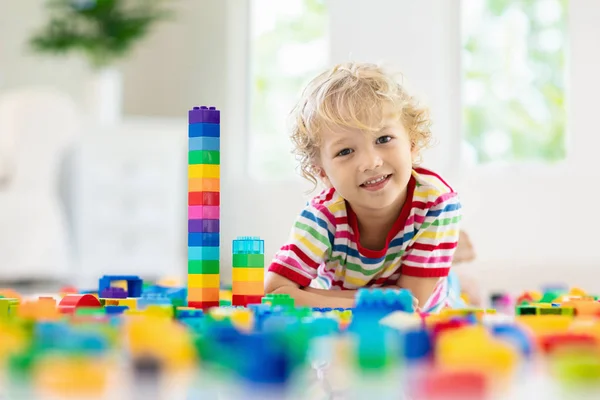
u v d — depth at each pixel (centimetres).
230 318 96
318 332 80
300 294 151
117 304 133
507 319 103
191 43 458
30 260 349
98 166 387
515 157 412
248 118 455
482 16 417
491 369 61
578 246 388
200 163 129
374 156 145
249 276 139
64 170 401
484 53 417
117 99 455
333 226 157
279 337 69
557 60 405
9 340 73
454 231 159
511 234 396
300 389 64
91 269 386
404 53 410
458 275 215
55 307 117
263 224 436
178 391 64
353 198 149
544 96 408
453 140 408
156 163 394
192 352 67
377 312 99
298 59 454
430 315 103
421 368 65
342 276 164
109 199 388
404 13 410
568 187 390
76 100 471
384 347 64
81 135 384
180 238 426
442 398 55
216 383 63
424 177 159
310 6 451
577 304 120
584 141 390
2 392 61
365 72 155
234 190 443
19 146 354
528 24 411
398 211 155
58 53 437
